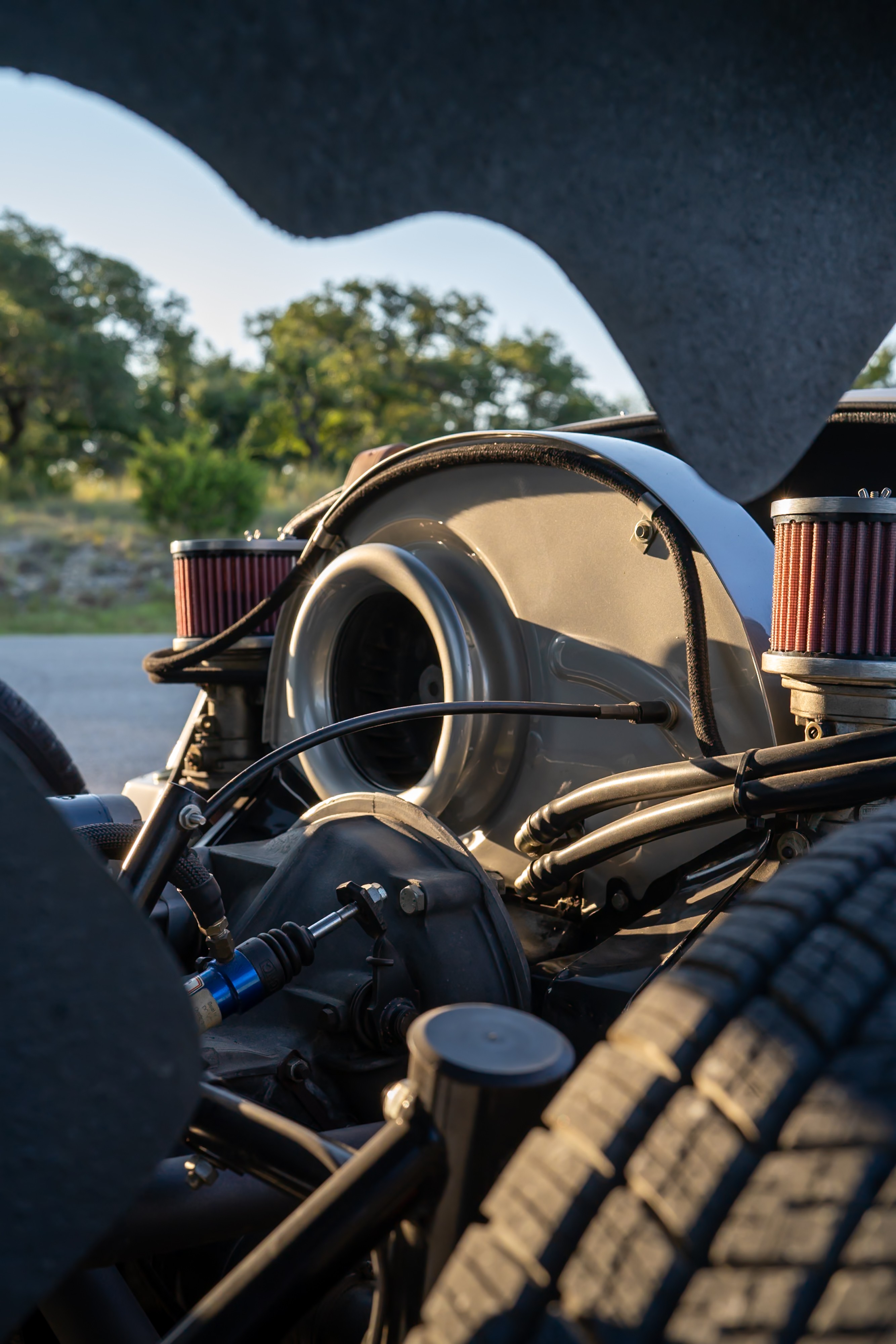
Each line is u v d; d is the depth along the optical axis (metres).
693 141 0.68
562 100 0.63
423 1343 0.83
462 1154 0.83
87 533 38.59
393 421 51.16
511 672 2.01
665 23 0.64
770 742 1.68
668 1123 0.86
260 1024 1.69
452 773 1.97
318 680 2.31
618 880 1.83
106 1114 0.62
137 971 0.62
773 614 1.56
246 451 41.09
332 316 51.69
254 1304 0.83
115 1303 1.26
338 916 1.55
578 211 0.66
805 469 2.20
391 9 0.57
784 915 0.97
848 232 0.76
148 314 56.69
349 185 0.59
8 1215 0.61
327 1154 0.93
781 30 0.68
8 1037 0.60
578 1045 1.64
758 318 0.74
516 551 2.03
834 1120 0.82
